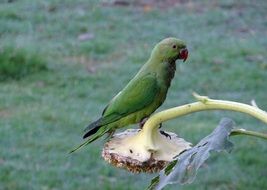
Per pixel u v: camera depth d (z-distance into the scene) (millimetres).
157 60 4043
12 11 20719
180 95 14906
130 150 3244
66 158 11570
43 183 10742
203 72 16250
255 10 21344
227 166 11367
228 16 20703
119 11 21109
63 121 13078
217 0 22266
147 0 22109
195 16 20703
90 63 16859
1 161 11438
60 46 18031
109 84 15438
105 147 3301
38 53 16656
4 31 19094
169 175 3064
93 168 11250
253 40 18828
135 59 17125
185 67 16516
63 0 22078
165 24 20016
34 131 12602
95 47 17906
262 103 14562
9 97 14375
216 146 3033
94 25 19859
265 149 11977
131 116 4039
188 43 18453
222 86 15453
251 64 16859
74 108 13875
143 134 3271
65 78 15633
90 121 13148
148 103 4016
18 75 15617
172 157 3230
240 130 3090
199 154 3049
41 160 11508
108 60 17141
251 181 10867
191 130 12797
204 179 10906
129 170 3236
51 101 14250
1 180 10781
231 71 16312
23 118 13211
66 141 12234
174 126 12953
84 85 15266
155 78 4031
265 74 16125
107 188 10570
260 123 13227
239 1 22078
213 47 18109
